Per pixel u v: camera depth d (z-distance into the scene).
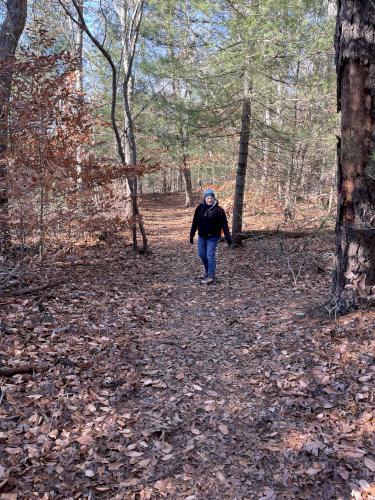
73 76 6.86
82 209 7.25
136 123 14.27
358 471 2.56
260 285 7.08
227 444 2.91
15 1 7.36
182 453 2.82
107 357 4.11
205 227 7.45
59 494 2.40
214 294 6.74
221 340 4.75
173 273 8.30
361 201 4.22
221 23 9.27
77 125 7.00
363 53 3.96
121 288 6.66
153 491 2.48
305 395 3.38
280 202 16.22
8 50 7.32
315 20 9.42
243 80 9.73
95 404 3.29
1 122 6.11
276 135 10.66
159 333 4.96
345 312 4.49
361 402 3.17
